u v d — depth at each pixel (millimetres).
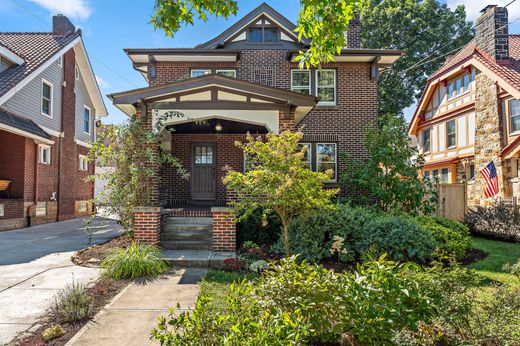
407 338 3121
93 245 9211
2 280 5965
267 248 8047
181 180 12820
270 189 6637
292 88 13211
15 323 4207
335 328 3033
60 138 16812
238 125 11414
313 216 7598
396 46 28469
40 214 15047
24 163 14031
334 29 4574
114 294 5312
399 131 11078
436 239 7781
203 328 2635
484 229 10930
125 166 8445
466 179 16609
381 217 8016
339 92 13008
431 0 28312
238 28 13227
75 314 4273
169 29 4512
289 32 13273
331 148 12938
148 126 8797
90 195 20469
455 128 17938
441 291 3420
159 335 2611
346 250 7266
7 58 13672
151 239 8148
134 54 12734
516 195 13047
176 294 5289
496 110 14297
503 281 5930
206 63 13180
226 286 5738
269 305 3035
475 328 3275
